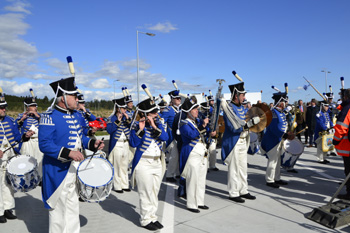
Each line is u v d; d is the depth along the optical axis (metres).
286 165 7.07
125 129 6.32
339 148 5.66
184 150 5.18
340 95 5.83
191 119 5.17
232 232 4.29
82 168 4.02
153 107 4.46
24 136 5.05
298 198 5.93
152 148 4.49
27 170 4.53
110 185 3.96
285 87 6.87
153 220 4.46
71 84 3.67
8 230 4.45
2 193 4.86
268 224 4.59
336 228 4.40
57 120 3.64
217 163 9.88
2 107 5.04
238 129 5.57
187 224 4.59
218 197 6.05
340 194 6.07
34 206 5.52
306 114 13.65
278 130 6.64
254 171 8.48
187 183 5.17
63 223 3.69
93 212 5.17
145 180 4.38
